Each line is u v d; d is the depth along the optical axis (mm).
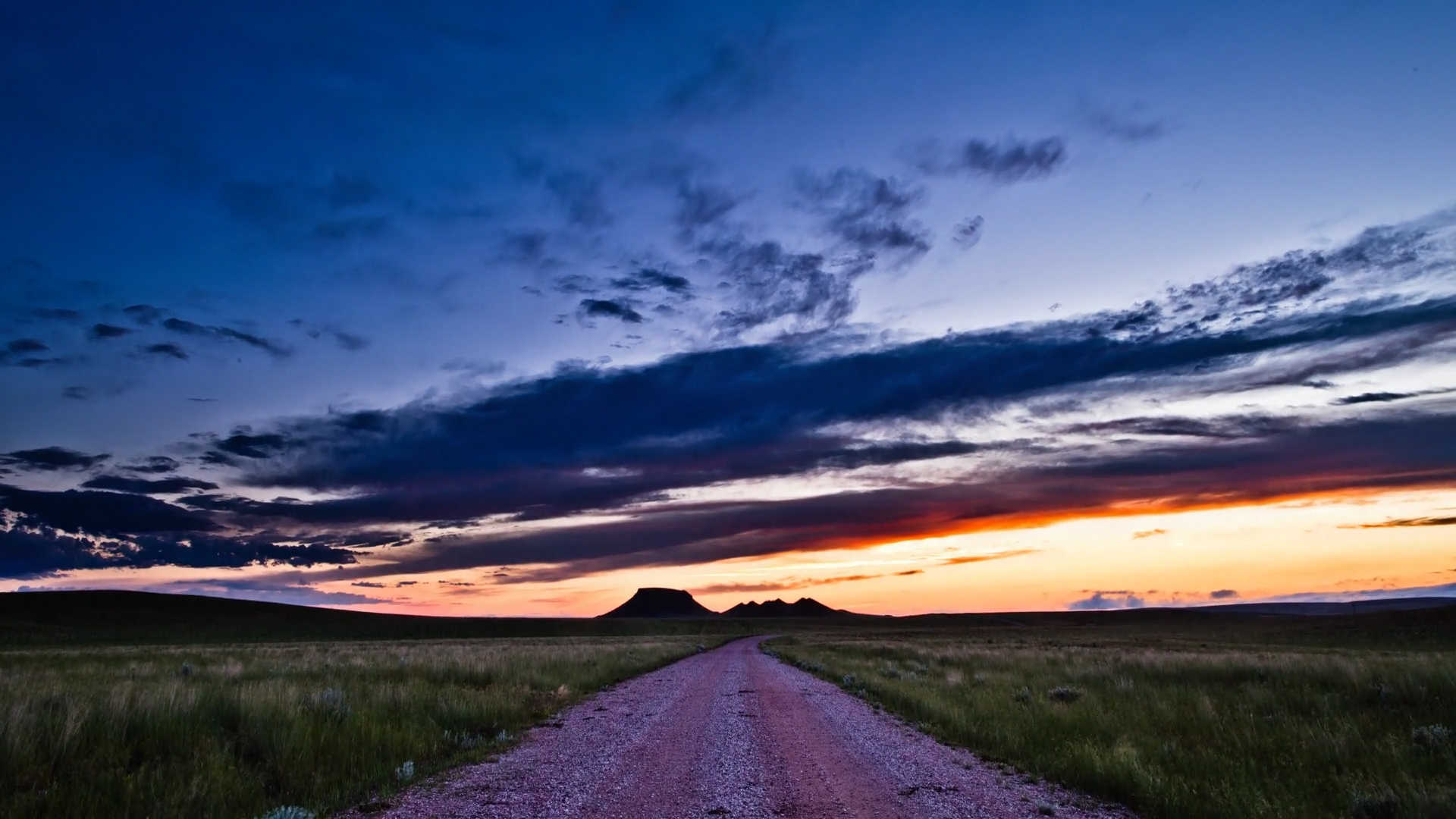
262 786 8750
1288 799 8055
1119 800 8680
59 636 109438
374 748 10836
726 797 8820
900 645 55594
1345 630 79312
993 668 27500
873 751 11844
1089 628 135375
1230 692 16688
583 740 13086
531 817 8039
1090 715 13453
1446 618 74312
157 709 10867
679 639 85750
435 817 8023
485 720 14453
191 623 131625
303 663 28109
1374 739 11023
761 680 25844
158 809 7562
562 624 143250
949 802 8586
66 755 8898
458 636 121188
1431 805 7328
